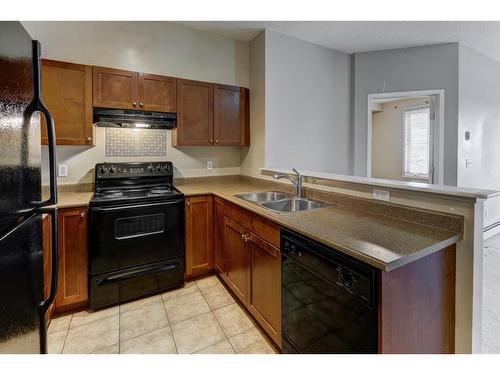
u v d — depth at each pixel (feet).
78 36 7.88
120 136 9.01
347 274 3.74
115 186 8.46
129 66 8.56
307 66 10.35
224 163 10.94
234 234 7.35
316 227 4.67
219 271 8.54
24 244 2.78
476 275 4.26
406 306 3.70
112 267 7.25
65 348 5.74
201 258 8.74
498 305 7.30
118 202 7.27
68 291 6.91
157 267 7.82
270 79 9.45
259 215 5.97
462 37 10.06
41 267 3.30
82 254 7.03
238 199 7.36
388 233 4.34
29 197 2.94
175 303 7.48
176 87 8.79
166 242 7.95
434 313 4.14
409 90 11.07
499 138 13.23
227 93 9.80
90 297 7.06
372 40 10.25
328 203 6.75
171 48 9.18
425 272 3.94
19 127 2.68
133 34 8.61
